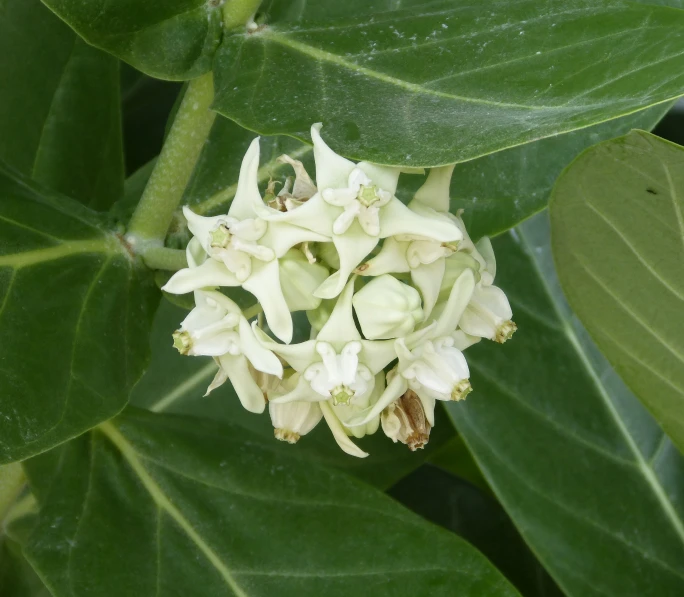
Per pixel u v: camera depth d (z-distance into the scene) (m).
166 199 0.49
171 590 0.49
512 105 0.43
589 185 0.47
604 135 0.53
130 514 0.50
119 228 0.49
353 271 0.44
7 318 0.46
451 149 0.42
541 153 0.53
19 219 0.47
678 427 0.53
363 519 0.51
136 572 0.49
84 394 0.47
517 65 0.44
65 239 0.48
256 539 0.50
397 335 0.45
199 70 0.47
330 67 0.46
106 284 0.48
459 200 0.52
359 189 0.43
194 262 0.45
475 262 0.46
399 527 0.50
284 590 0.50
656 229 0.47
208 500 0.51
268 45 0.47
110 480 0.51
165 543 0.50
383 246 0.45
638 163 0.45
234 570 0.50
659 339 0.50
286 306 0.44
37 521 0.49
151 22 0.47
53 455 0.51
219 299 0.45
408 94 0.45
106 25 0.47
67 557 0.49
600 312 0.50
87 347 0.47
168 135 0.50
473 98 0.44
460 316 0.46
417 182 0.52
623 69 0.43
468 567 0.50
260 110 0.45
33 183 0.48
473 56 0.45
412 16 0.46
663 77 0.42
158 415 0.52
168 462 0.51
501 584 0.50
